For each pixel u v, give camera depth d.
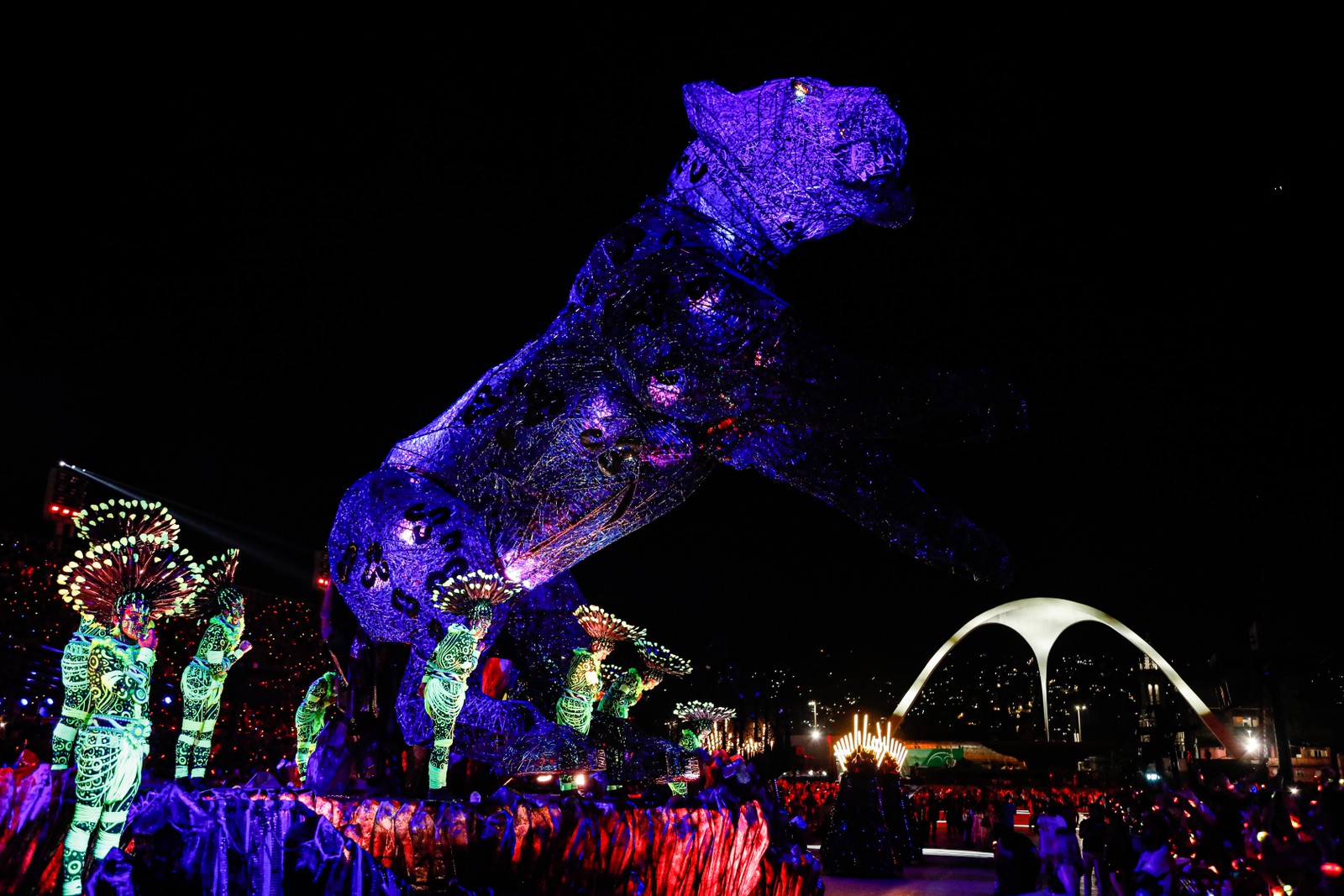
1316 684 27.72
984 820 26.98
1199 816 11.77
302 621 10.19
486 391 4.11
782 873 6.29
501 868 3.53
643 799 4.76
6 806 2.99
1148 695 51.03
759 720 21.03
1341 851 7.44
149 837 2.67
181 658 8.34
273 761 8.62
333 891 2.84
